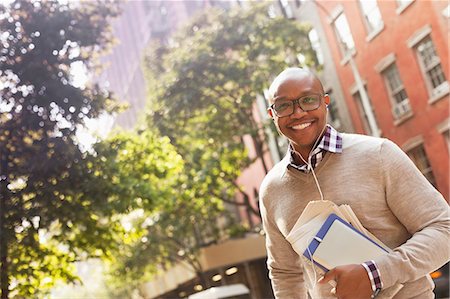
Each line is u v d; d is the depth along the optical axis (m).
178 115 23.31
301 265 3.19
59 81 16.23
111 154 16.25
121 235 17.08
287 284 3.19
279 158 31.47
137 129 23.28
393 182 2.71
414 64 21.33
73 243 16.59
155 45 27.77
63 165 15.79
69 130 16.03
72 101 16.09
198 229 33.16
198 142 24.11
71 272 16.95
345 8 24.22
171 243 33.94
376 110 23.77
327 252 2.62
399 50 21.94
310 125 2.80
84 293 51.62
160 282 46.25
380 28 22.55
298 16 27.58
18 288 16.19
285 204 2.95
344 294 2.52
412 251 2.56
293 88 2.78
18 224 15.53
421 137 21.67
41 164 15.70
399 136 22.77
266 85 23.33
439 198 2.71
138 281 42.34
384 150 2.74
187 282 43.06
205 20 26.38
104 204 15.86
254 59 23.66
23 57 16.02
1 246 15.36
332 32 25.42
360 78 22.25
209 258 34.00
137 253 33.50
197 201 25.88
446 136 20.62
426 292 2.74
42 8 16.38
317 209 2.71
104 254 16.92
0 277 15.34
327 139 2.81
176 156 18.03
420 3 20.33
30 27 16.14
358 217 2.73
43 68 16.11
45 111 16.03
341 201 2.75
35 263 17.30
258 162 33.72
